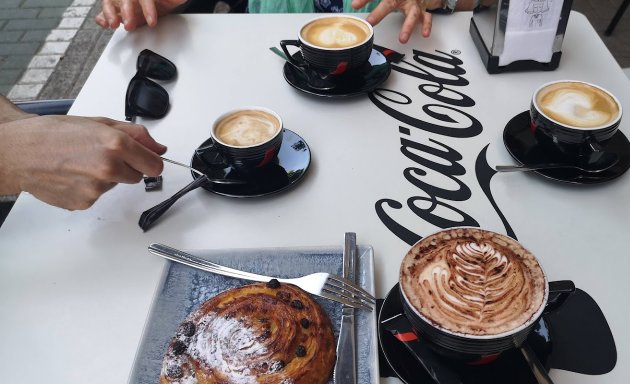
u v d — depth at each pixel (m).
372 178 0.83
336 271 0.67
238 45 1.16
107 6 1.19
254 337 0.57
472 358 0.52
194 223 0.77
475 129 0.91
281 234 0.75
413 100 0.98
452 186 0.81
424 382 0.54
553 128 0.78
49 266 0.72
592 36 1.11
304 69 1.04
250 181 0.81
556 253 0.70
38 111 1.10
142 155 0.73
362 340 0.59
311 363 0.56
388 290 0.67
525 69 1.03
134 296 0.68
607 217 0.74
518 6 0.95
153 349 0.58
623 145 0.83
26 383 0.60
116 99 1.01
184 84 1.05
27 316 0.66
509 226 0.74
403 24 1.16
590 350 0.59
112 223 0.78
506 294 0.52
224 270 0.67
